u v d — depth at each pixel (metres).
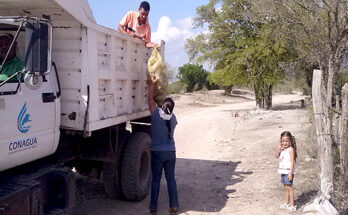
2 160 3.62
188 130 15.94
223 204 5.99
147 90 6.65
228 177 7.66
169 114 5.44
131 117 6.00
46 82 4.23
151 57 6.14
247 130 14.62
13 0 4.22
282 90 54.34
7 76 3.77
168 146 5.47
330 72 6.93
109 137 5.37
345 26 6.96
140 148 5.90
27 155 3.96
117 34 5.34
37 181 3.82
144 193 6.16
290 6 8.59
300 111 18.42
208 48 24.20
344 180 5.17
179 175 7.95
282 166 5.52
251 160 9.08
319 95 4.65
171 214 5.57
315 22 7.80
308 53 9.73
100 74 4.88
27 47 3.37
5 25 4.02
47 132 4.27
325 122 4.64
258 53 20.39
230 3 21.88
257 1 9.49
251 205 5.84
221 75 23.56
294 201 5.86
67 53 4.58
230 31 22.62
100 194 6.47
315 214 4.40
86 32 4.50
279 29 9.95
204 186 7.05
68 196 4.25
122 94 5.74
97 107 4.79
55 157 4.71
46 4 4.31
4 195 3.37
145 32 6.50
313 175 6.75
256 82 22.73
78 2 4.33
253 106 29.59
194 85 50.66
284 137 5.48
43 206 3.99
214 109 28.42
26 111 3.88
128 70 5.83
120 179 5.84
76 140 5.11
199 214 5.55
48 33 3.68
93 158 5.29
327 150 4.59
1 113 3.55
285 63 17.78
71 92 4.58
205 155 10.17
